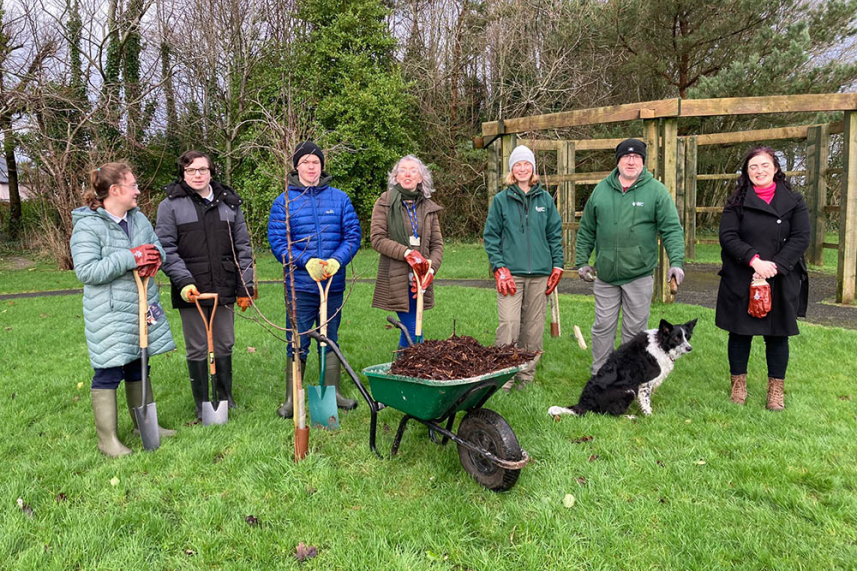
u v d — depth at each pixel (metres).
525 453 2.83
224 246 3.97
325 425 3.76
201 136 19.61
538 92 19.28
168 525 2.69
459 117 21.66
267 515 2.76
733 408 4.08
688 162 13.56
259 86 18.28
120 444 3.50
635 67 17.89
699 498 2.88
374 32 18.84
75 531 2.59
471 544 2.52
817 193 11.60
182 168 3.83
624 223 4.34
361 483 3.06
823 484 2.95
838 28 15.23
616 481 3.03
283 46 18.80
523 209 4.49
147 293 3.56
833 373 4.93
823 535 2.54
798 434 3.59
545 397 4.44
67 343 6.49
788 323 3.91
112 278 3.29
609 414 4.00
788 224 3.95
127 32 18.31
